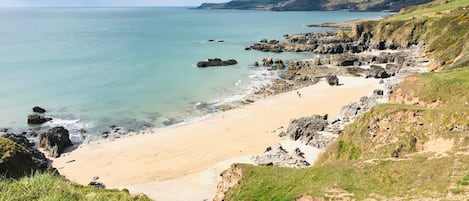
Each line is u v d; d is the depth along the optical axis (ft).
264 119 261.03
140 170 186.19
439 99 176.65
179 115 274.16
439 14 546.67
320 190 101.55
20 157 120.88
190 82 368.27
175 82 367.25
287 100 306.14
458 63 282.36
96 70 410.52
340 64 434.71
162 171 184.75
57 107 284.00
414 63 392.06
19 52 515.09
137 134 237.25
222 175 145.79
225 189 139.03
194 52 558.15
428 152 106.32
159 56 514.68
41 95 310.86
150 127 250.16
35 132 233.96
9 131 235.81
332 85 346.74
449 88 177.06
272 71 421.59
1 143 119.44
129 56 507.71
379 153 140.77
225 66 449.06
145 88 342.64
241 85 360.07
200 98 316.40
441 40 419.74
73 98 306.35
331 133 212.43
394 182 95.04
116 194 85.51
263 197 114.83
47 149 208.13
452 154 100.53
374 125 154.92
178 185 169.37
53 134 211.82
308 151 198.29
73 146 217.97
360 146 157.58
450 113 133.80
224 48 607.78
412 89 192.24
